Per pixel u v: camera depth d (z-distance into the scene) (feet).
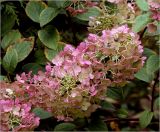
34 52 3.11
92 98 2.65
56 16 3.17
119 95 3.13
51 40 2.93
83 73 2.50
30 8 2.98
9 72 2.88
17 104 2.53
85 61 2.48
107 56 2.53
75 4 3.01
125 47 2.50
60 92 2.50
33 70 3.01
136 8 2.92
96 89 2.59
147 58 3.09
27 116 2.54
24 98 2.63
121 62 2.51
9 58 2.85
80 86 2.49
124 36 2.52
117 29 2.55
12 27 3.12
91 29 2.92
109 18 2.88
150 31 2.70
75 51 2.50
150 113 3.13
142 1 2.72
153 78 3.08
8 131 2.54
